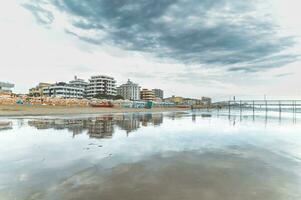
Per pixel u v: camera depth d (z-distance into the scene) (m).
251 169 5.87
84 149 8.58
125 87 147.50
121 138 11.48
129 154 7.71
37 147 8.96
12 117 26.16
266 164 6.39
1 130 14.20
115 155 7.54
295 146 9.23
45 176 5.22
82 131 14.14
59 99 73.19
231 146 9.25
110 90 124.38
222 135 12.60
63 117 27.39
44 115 31.56
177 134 13.05
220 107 84.06
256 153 7.91
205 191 4.27
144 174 5.40
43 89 113.44
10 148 8.73
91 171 5.65
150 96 156.25
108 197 3.96
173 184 4.68
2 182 4.78
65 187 4.47
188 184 4.67
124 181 4.87
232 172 5.59
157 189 4.38
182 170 5.77
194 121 22.98
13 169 5.82
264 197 3.98
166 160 6.85
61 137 11.69
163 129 15.57
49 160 6.82
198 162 6.62
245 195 4.07
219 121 22.73
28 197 3.96
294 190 4.35
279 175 5.34
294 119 24.59
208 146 9.27
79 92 114.06
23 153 7.82
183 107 114.38
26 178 5.06
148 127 16.91
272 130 14.72
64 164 6.34
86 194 4.10
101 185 4.61
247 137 11.77
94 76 123.75
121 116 32.50
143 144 9.74
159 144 9.74
